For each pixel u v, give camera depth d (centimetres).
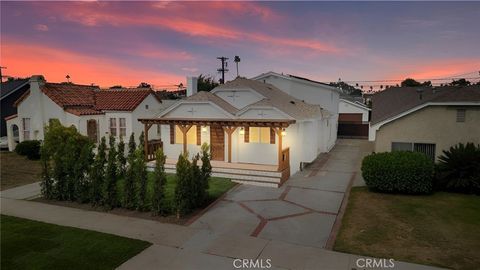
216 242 815
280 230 899
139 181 1058
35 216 1010
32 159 2009
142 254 744
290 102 1980
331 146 2666
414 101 1848
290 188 1366
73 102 2314
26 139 2375
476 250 747
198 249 773
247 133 1647
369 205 1103
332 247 781
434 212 1014
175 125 1795
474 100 1343
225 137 1688
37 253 744
